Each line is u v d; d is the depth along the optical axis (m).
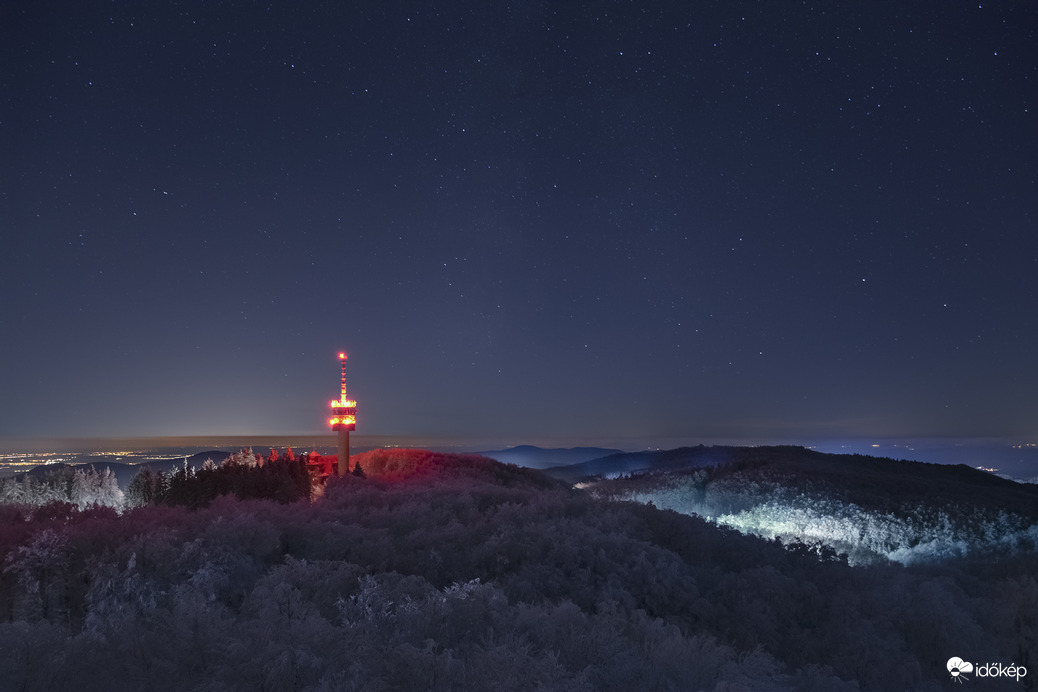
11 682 6.04
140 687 6.13
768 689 7.79
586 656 7.89
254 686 6.12
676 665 7.87
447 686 6.50
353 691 6.05
